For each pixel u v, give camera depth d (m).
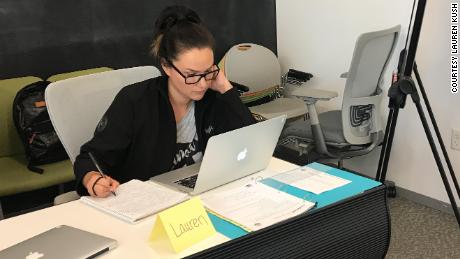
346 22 3.26
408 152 3.04
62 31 3.05
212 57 1.59
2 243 1.25
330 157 2.80
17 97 2.62
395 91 2.42
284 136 2.91
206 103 1.78
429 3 2.74
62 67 3.09
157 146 1.71
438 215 2.90
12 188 2.43
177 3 3.44
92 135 1.83
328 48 3.43
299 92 2.73
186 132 1.77
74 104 1.80
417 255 2.51
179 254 1.17
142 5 3.30
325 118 3.02
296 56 3.71
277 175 1.60
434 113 2.86
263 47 3.58
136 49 3.33
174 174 1.64
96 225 1.32
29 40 2.95
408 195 3.10
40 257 1.14
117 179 1.75
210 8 3.60
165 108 1.70
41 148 2.62
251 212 1.33
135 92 1.70
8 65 2.91
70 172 2.58
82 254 1.15
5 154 2.77
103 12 3.16
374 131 2.78
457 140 2.79
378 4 3.04
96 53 3.19
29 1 2.91
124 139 1.66
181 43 1.55
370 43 2.49
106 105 1.88
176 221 1.20
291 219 1.17
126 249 1.20
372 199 1.34
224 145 1.42
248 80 3.45
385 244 1.39
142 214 1.35
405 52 2.45
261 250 1.12
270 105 3.44
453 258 2.48
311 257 1.21
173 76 1.60
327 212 1.24
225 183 1.56
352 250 1.30
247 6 3.75
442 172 2.47
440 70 2.78
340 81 3.40
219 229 1.26
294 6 3.63
